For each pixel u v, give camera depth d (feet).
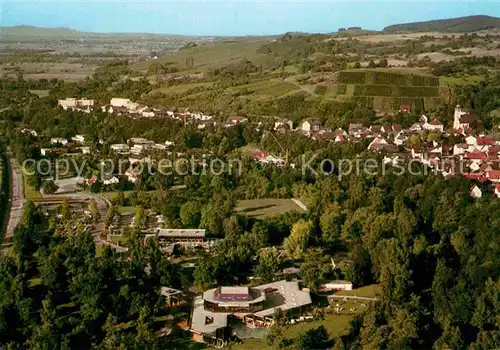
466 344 606.96
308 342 591.78
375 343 583.17
